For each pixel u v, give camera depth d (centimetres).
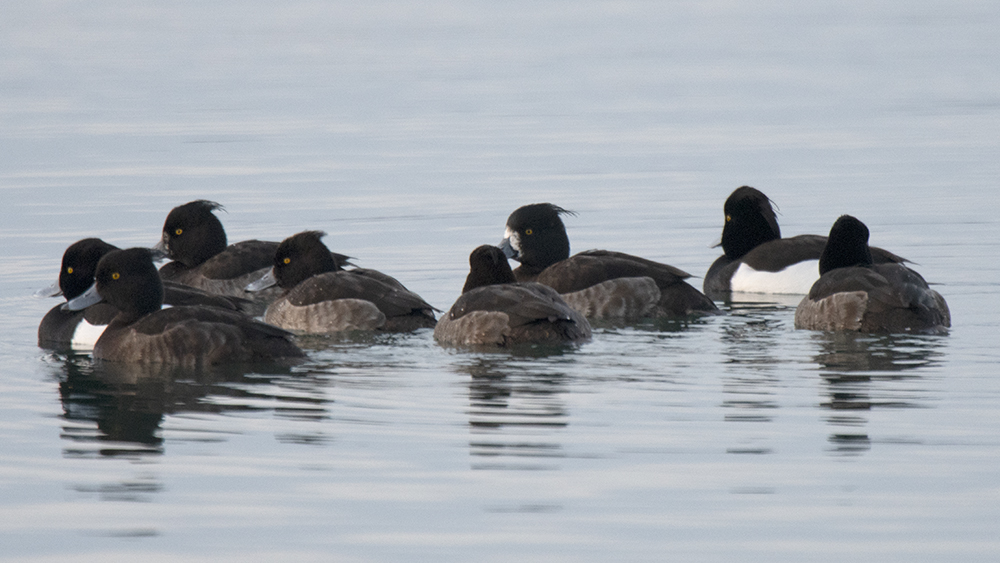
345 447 1052
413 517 910
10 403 1205
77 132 3525
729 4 9744
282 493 954
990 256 1930
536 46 6475
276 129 3606
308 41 6856
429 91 4556
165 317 1364
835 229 1546
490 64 5538
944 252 1964
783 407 1141
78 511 927
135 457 1038
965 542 858
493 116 3878
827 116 3750
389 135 3484
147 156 3117
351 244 2138
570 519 905
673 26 7725
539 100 4281
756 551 851
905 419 1098
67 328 1512
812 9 8962
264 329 1349
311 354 1380
